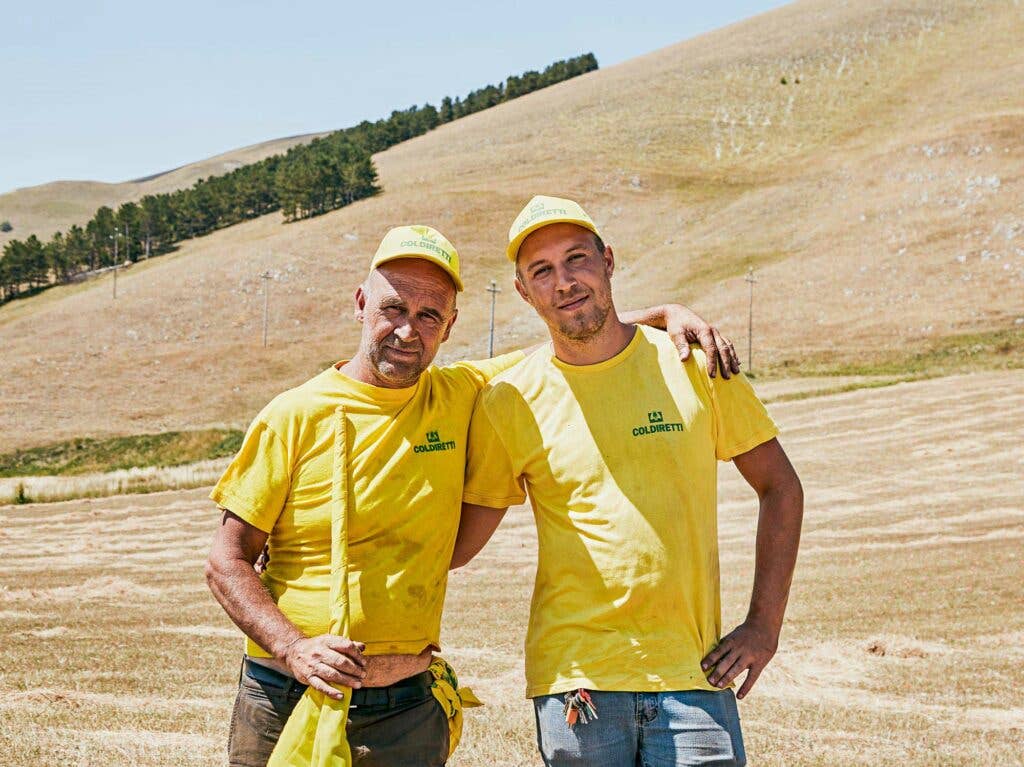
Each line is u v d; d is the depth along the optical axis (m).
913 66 122.88
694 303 71.88
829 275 71.38
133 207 135.38
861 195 86.25
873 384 44.75
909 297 64.50
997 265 66.31
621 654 3.54
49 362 74.38
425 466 3.72
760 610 3.72
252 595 3.52
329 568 3.64
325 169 116.81
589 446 3.69
